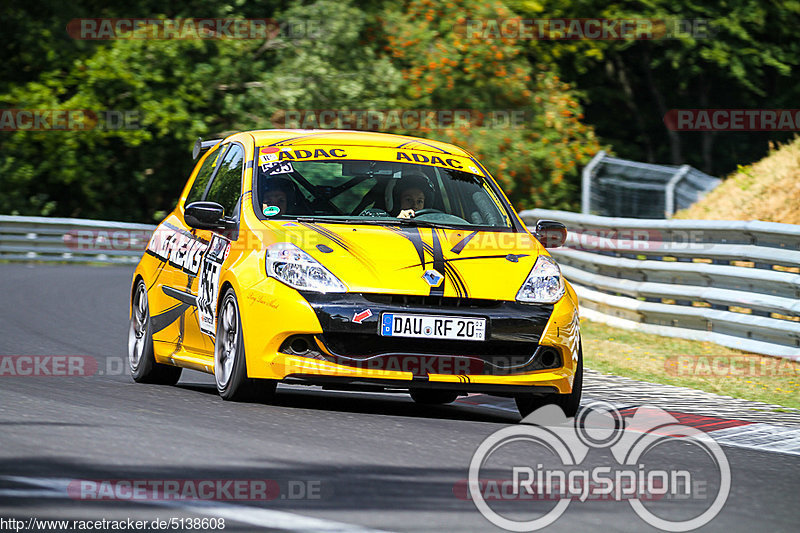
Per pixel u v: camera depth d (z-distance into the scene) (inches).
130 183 4244.6
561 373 1013.2
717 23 4606.3
